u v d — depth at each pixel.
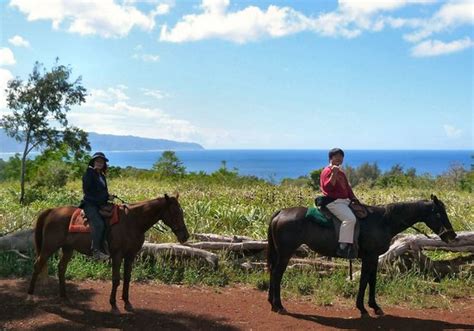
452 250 10.75
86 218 8.04
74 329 7.32
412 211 8.45
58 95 19.52
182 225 8.15
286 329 7.66
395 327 7.87
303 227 8.34
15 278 9.82
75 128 20.42
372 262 8.37
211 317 8.05
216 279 10.20
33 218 14.12
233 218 14.03
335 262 11.10
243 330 7.55
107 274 10.15
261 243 11.20
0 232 12.59
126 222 8.05
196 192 19.25
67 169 24.47
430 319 8.31
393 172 34.94
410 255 10.80
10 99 19.20
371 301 8.52
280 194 17.62
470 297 9.66
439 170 162.75
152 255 10.81
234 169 30.89
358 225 8.24
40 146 19.72
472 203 16.89
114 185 24.14
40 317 7.75
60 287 8.51
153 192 20.33
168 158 33.38
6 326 7.38
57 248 8.23
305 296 9.55
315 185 24.75
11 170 33.16
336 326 7.86
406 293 9.60
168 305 8.55
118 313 7.96
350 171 42.22
